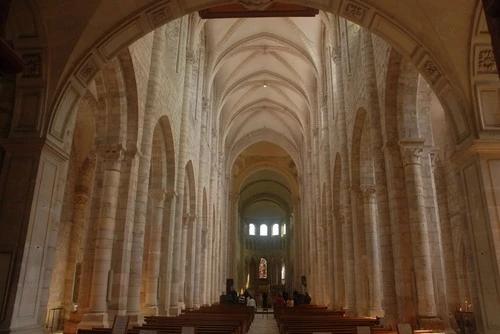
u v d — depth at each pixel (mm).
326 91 27438
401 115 13508
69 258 20797
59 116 9180
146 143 14703
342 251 22844
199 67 26969
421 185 12891
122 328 8891
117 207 13344
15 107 8906
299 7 13805
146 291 17297
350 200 19672
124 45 10469
